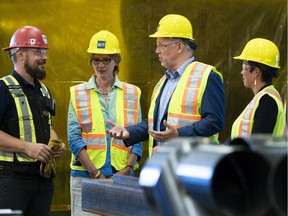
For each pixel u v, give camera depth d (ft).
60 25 26.45
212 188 4.40
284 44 26.63
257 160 4.50
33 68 18.89
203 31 26.73
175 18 17.48
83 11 26.61
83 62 26.71
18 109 18.61
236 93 27.04
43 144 18.61
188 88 16.90
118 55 21.80
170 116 17.03
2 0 26.02
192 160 4.51
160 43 17.37
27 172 18.62
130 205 11.23
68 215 27.02
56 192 26.76
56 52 26.55
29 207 19.06
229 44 26.81
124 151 21.45
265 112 16.19
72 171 21.45
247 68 17.04
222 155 4.45
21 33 19.07
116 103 21.70
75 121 21.53
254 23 26.73
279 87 26.55
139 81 26.91
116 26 26.68
